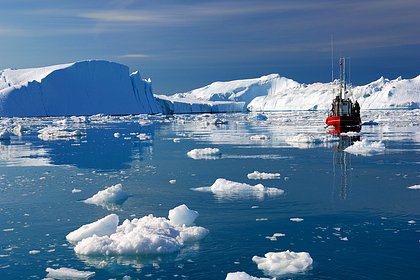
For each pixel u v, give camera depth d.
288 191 14.86
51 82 107.56
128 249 9.34
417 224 11.11
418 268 8.55
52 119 89.56
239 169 19.64
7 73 116.88
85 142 35.12
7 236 10.52
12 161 23.38
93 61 117.06
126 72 123.88
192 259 9.12
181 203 13.41
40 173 19.20
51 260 9.13
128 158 24.12
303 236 10.34
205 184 16.25
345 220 11.52
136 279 8.27
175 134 44.12
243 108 190.38
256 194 14.44
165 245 9.48
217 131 48.59
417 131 43.53
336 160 22.14
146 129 54.19
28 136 42.97
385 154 24.28
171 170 19.62
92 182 16.92
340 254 9.27
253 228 10.95
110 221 10.52
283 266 8.60
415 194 14.20
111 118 93.56
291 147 28.84
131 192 15.00
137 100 126.88
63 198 14.23
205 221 11.54
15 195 14.67
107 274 8.48
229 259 9.09
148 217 11.00
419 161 21.42
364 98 186.00
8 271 8.60
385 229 10.77
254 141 34.00
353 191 14.74
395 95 172.50
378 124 57.16
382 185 15.67
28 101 102.69
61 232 10.80
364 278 8.18
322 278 8.21
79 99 111.25
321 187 15.44
